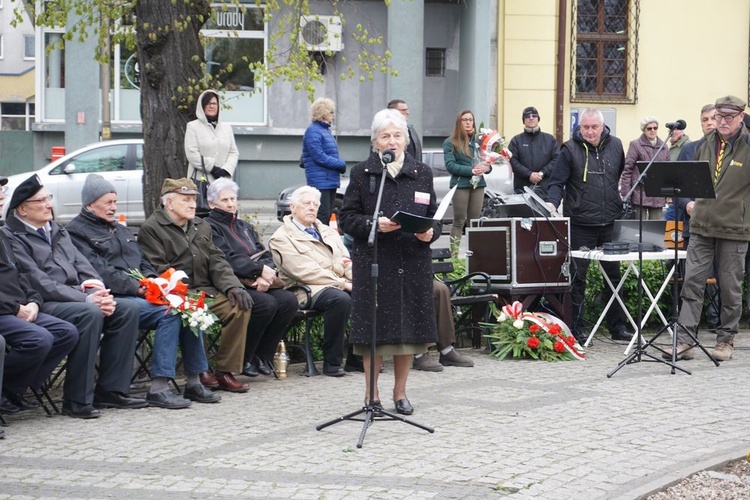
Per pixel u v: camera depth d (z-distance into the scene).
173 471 5.82
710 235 9.30
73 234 7.88
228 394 8.04
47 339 6.96
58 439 6.57
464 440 6.48
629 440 6.49
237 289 8.16
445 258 10.05
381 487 5.50
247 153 25.95
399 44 24.59
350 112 26.00
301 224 9.12
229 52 25.48
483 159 12.51
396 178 6.91
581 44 22.78
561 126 22.61
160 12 10.09
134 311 7.51
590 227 10.21
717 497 5.43
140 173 19.38
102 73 23.55
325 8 25.02
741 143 9.20
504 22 22.66
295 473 5.77
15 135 29.31
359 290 6.88
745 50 22.95
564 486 5.53
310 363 8.82
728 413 7.25
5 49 55.22
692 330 9.53
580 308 10.24
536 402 7.61
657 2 22.72
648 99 22.86
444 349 9.15
